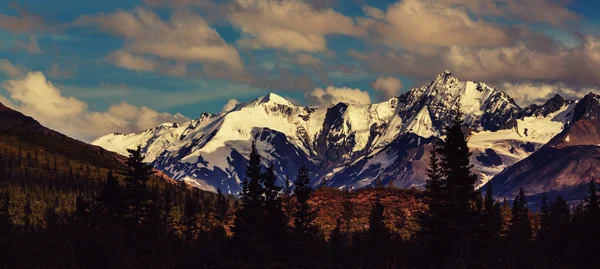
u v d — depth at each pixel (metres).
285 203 181.25
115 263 128.50
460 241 125.75
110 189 145.12
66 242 125.69
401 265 139.50
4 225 146.12
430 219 129.88
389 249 151.38
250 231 139.62
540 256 163.62
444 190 130.00
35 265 123.25
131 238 143.50
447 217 126.62
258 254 138.75
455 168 127.56
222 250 144.00
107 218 144.88
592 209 167.62
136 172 146.50
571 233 173.38
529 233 170.38
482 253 125.56
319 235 157.50
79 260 129.25
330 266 146.12
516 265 151.38
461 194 126.69
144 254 142.12
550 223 187.12
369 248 152.75
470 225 127.00
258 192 141.25
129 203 145.62
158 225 147.12
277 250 140.88
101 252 130.50
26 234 129.75
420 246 138.12
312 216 146.50
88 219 150.88
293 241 141.50
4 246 124.44
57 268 123.38
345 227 190.12
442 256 126.44
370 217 159.50
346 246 155.00
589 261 163.25
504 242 153.62
